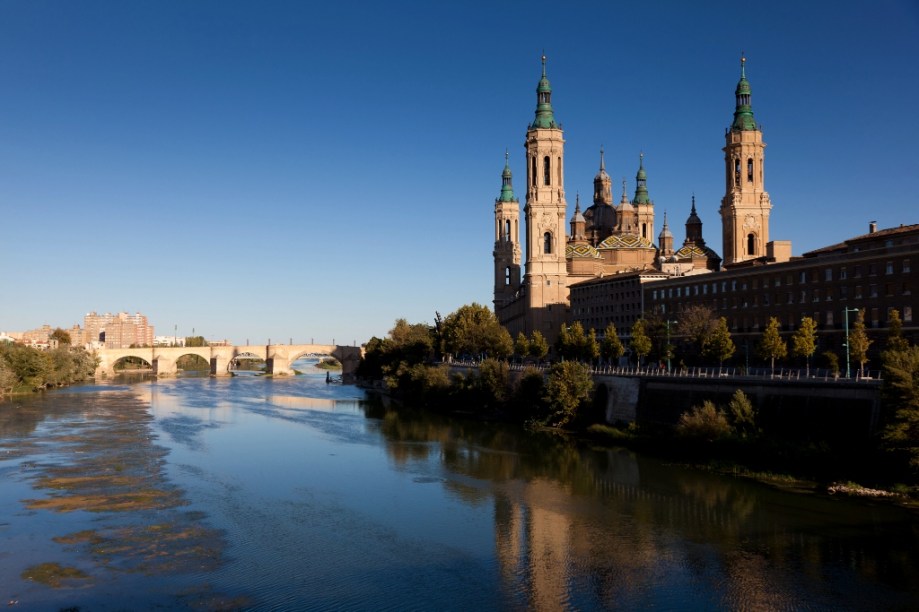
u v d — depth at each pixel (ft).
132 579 196.75
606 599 182.60
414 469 331.98
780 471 291.79
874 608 173.27
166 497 281.54
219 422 503.20
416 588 190.60
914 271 390.42
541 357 644.27
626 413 410.93
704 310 489.26
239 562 209.56
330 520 250.57
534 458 352.69
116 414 538.47
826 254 483.10
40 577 197.88
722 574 195.00
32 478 311.68
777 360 456.45
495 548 219.82
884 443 261.24
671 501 264.31
